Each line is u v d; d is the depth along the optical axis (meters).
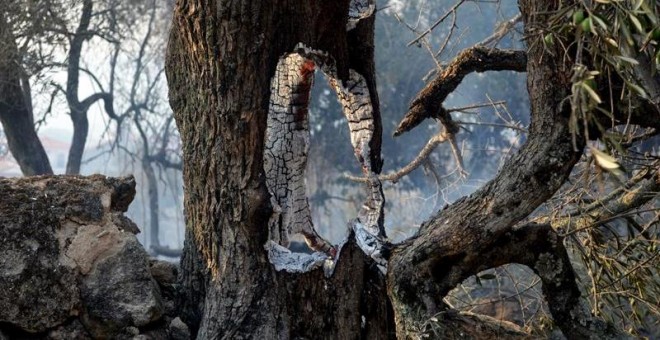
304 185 5.91
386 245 5.64
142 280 5.77
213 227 5.68
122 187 6.06
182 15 5.43
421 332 5.23
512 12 17.97
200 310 5.92
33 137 15.66
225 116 5.46
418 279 5.33
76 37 17.77
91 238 5.71
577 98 3.74
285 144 5.69
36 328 5.44
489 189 5.11
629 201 5.82
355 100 5.82
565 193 6.27
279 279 5.64
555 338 6.32
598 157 3.69
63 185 5.75
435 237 5.27
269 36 5.32
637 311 6.11
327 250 6.03
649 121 4.85
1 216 5.46
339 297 5.79
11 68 14.29
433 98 6.02
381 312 5.93
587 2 4.13
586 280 6.81
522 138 15.49
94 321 5.62
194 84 5.57
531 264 5.40
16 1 13.74
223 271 5.67
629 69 4.21
